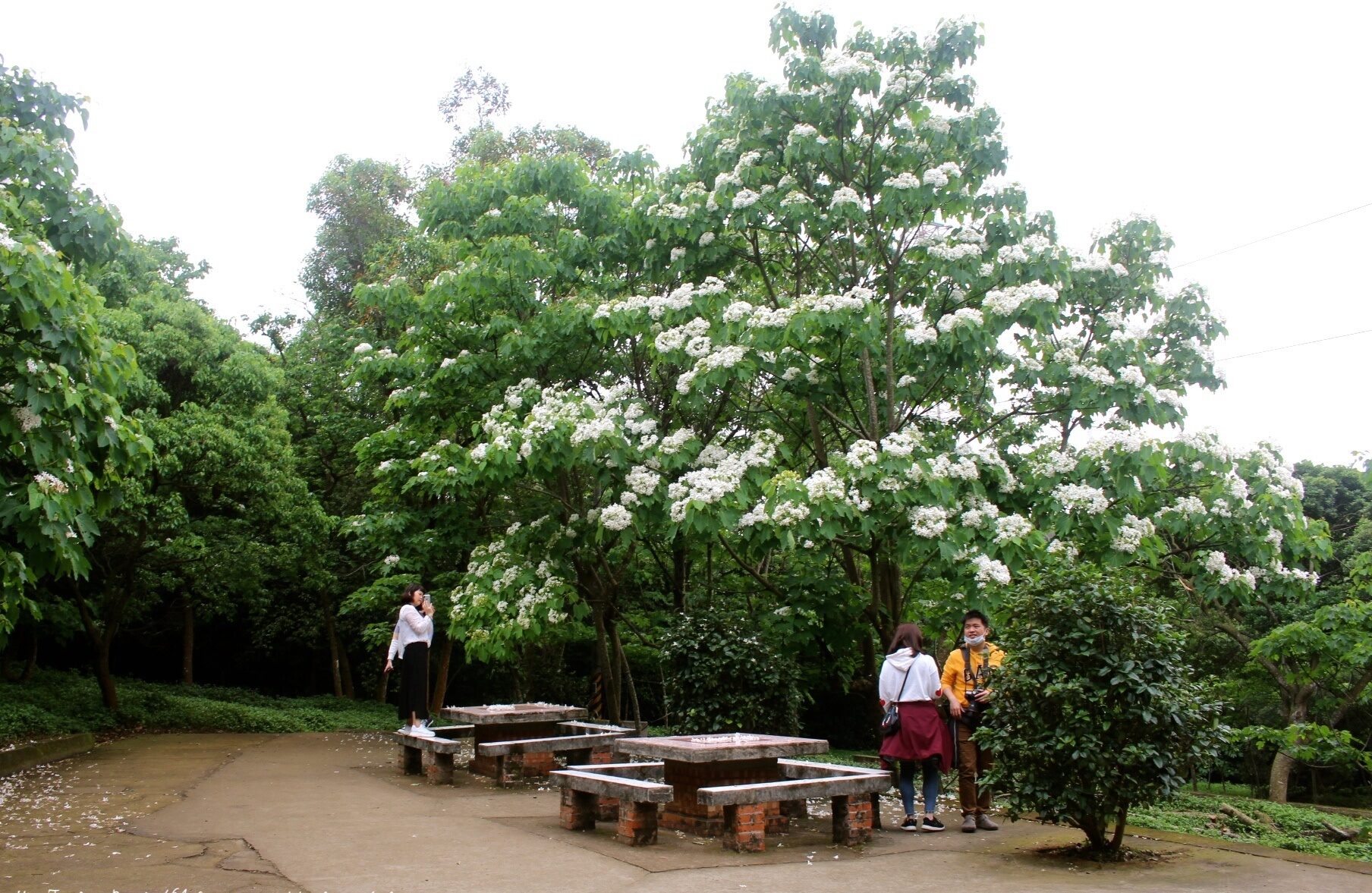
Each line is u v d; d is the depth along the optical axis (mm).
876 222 10133
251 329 22188
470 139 23000
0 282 6164
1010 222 9961
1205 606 12773
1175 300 10977
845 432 11391
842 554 11414
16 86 8172
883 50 10016
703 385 8836
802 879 5152
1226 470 9609
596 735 9305
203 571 16719
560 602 10031
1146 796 5562
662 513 8953
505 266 10375
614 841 6176
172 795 8148
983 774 6387
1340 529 18406
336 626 21312
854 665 11773
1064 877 5262
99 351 6828
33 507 6098
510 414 9539
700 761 6176
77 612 18234
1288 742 10531
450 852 5770
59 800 7820
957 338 8938
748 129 10328
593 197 11062
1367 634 10414
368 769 10156
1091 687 5535
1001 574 8070
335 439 19188
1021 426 10609
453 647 20125
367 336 18047
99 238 8023
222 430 14641
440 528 12336
